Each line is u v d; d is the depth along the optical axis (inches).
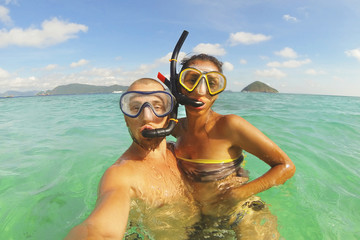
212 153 30.8
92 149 59.7
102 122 97.7
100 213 17.4
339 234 28.1
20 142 67.2
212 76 29.3
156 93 24.4
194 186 29.2
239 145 31.4
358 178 43.5
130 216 23.0
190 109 29.6
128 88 26.3
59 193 38.1
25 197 36.9
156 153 26.9
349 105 191.8
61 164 50.2
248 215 28.2
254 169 44.9
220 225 26.5
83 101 241.0
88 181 42.3
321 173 44.9
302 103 198.5
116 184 21.3
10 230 29.3
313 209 32.5
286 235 27.2
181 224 25.6
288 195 35.1
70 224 30.3
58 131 81.2
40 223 30.6
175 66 31.2
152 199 24.2
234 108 144.0
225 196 29.4
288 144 61.3
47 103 223.3
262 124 86.0
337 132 77.5
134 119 24.3
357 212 32.7
